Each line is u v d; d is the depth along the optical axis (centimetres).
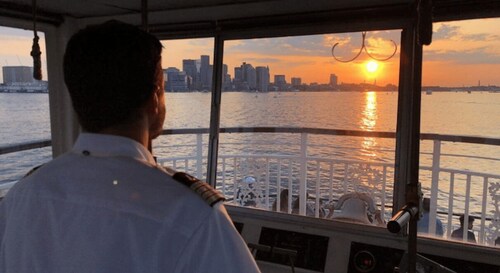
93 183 84
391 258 238
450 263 230
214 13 272
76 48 83
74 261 81
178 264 78
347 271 243
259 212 283
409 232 109
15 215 90
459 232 250
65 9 288
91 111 84
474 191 284
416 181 110
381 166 273
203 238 79
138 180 83
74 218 82
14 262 88
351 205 279
